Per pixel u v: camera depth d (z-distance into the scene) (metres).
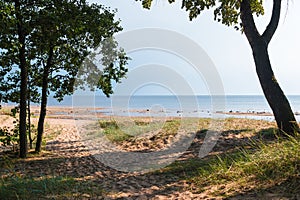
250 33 9.77
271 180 5.19
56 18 8.52
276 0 9.72
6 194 5.25
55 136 14.59
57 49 10.15
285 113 9.38
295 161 5.30
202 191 5.66
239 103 64.56
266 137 10.29
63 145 12.16
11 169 7.84
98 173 7.72
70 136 14.53
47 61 10.00
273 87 9.52
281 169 5.32
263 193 4.83
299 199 4.38
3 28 8.16
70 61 10.29
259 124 14.12
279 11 9.74
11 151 10.10
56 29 8.88
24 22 8.52
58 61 10.23
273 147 6.29
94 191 5.92
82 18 9.14
